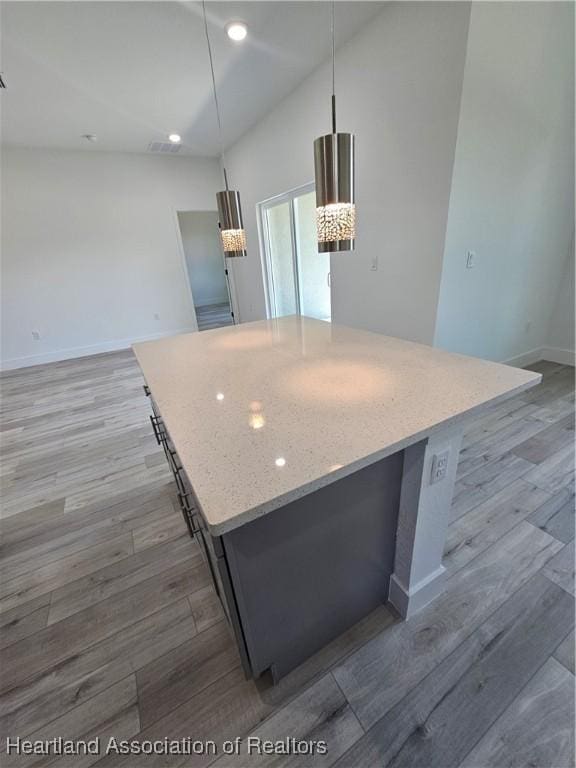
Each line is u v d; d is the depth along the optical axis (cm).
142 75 277
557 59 246
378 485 105
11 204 433
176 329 583
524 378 111
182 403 111
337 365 135
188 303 580
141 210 505
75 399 358
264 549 88
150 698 111
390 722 102
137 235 513
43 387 397
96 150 457
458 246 244
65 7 199
